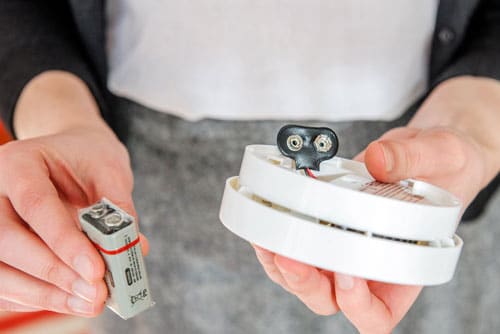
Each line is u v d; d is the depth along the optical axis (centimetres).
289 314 67
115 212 37
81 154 43
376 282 42
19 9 60
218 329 68
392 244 35
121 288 37
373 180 41
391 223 36
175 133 61
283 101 60
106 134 48
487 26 62
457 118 52
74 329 92
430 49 61
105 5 59
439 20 59
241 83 59
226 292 66
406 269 36
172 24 58
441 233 37
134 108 61
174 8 57
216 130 61
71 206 44
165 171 62
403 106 61
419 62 61
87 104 53
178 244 65
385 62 59
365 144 62
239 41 58
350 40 58
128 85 60
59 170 43
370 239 35
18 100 54
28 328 91
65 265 38
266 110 60
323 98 60
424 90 62
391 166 40
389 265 36
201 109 60
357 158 46
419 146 42
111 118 62
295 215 36
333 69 59
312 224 35
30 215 38
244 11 57
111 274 37
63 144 43
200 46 58
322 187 36
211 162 62
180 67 59
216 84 59
